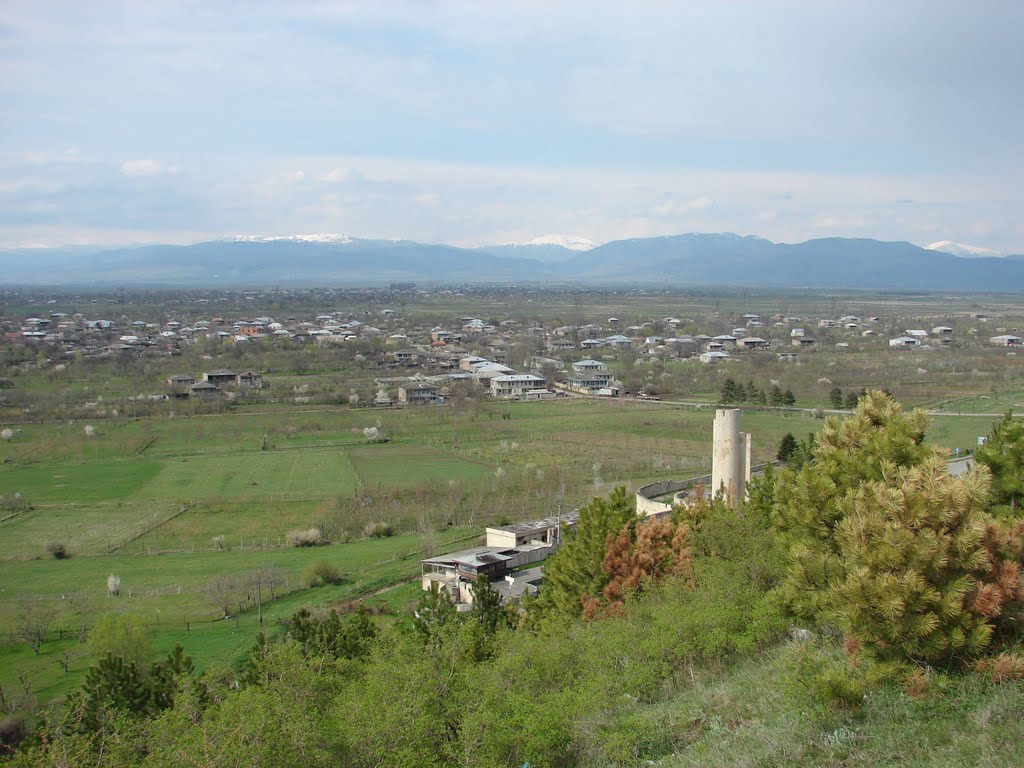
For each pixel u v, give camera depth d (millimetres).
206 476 99938
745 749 21188
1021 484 28359
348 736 23734
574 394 162500
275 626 56562
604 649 30438
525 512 83438
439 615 42031
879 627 20328
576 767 24719
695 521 44188
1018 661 19281
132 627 51719
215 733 23578
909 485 20969
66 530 80125
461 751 24453
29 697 45250
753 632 28828
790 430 114750
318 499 89688
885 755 18656
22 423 128500
